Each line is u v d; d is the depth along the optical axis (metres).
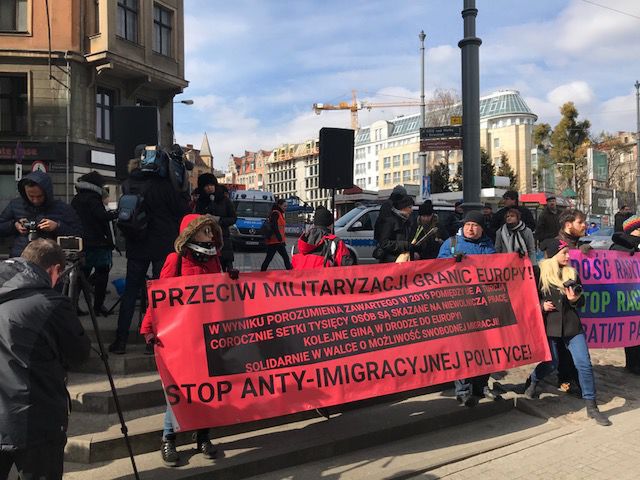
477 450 4.29
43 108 20.75
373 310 4.38
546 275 5.03
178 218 5.30
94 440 3.77
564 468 3.95
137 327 5.55
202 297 3.85
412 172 105.06
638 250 6.14
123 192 5.18
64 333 2.68
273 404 3.90
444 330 4.64
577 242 5.83
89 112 21.73
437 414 4.82
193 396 3.71
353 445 4.31
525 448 4.33
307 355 4.08
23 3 20.89
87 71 21.67
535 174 72.12
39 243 2.83
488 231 8.27
